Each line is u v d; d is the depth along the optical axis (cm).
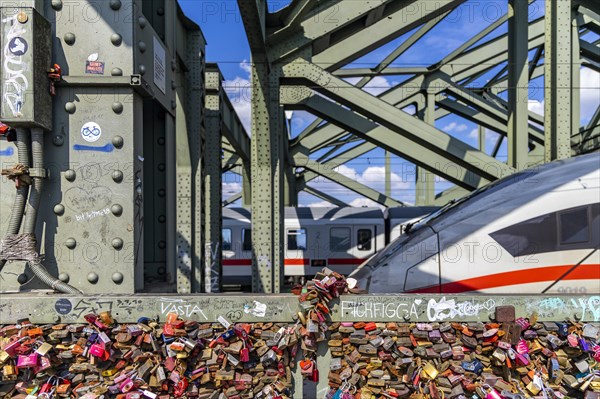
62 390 208
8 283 236
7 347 200
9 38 210
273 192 804
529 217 476
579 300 224
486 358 220
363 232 1423
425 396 216
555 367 216
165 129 307
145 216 307
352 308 221
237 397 215
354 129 1086
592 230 462
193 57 555
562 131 819
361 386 219
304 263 1415
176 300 219
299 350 224
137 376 209
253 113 774
